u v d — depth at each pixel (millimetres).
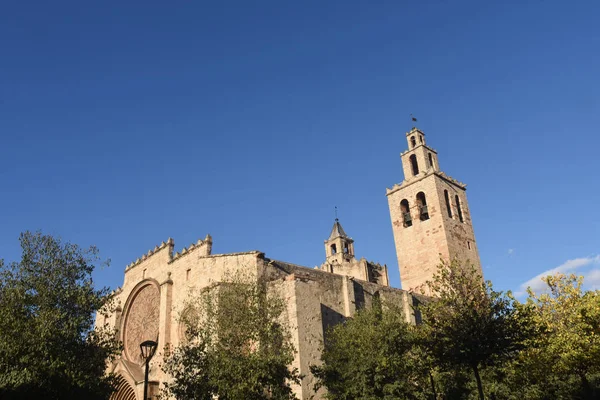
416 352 32438
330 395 31062
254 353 28047
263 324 29938
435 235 65812
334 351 32906
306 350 35125
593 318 32000
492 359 28500
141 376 43781
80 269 32875
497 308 28984
